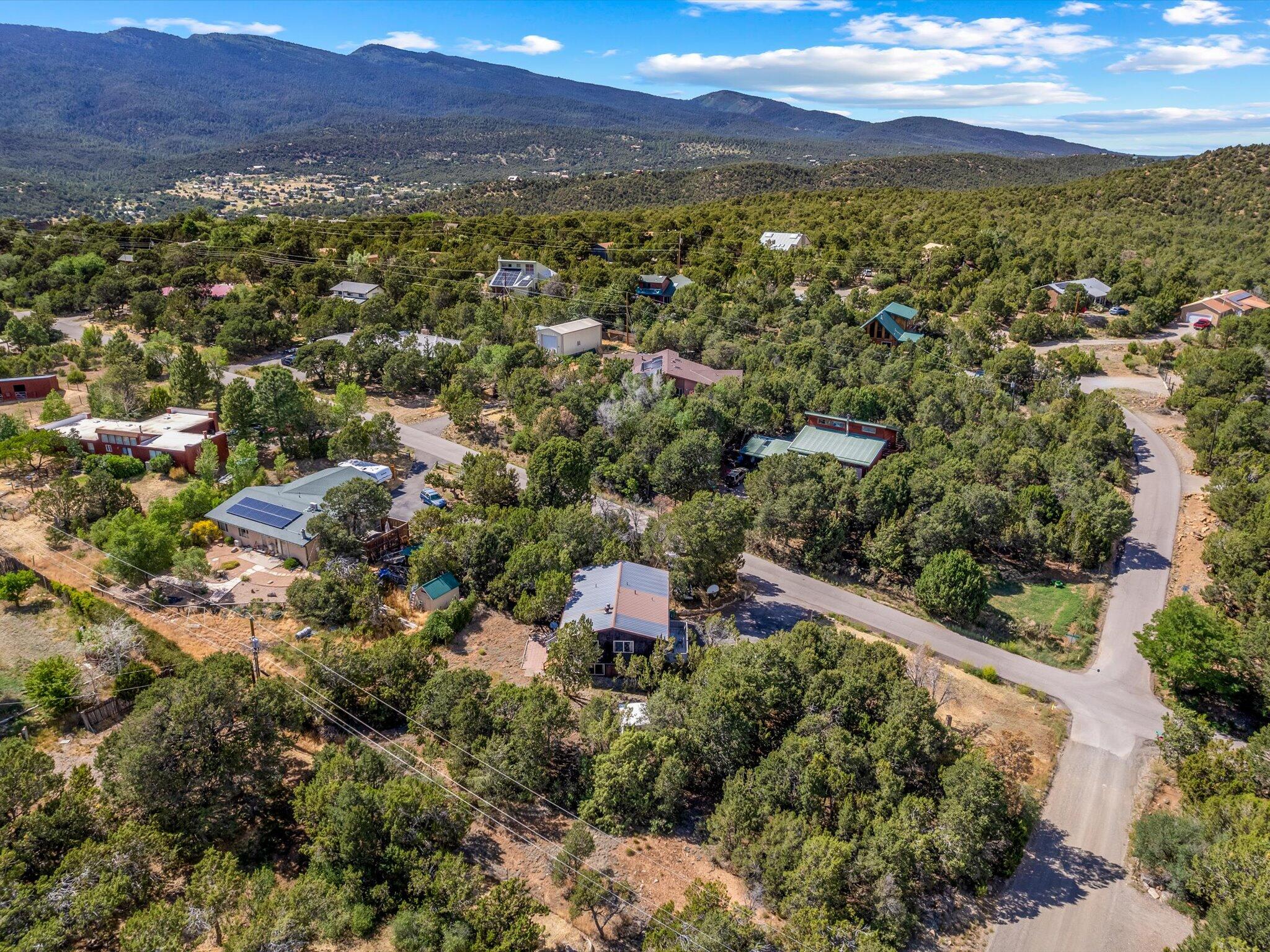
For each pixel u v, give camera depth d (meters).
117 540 63.94
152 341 127.81
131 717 44.59
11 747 45.19
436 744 51.28
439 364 121.75
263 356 138.25
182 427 98.00
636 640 60.53
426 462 98.44
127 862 38.47
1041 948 42.31
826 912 40.03
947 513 76.31
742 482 96.31
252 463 86.56
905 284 171.75
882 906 41.31
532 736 48.50
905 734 48.81
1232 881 41.38
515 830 46.91
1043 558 81.19
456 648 63.38
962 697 61.28
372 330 126.88
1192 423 106.88
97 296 152.12
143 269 168.12
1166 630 61.62
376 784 45.47
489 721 50.69
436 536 71.44
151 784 41.69
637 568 69.50
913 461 87.44
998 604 74.88
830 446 96.31
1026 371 121.50
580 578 69.00
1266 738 49.97
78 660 56.22
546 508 77.69
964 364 129.62
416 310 149.12
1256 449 98.81
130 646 55.41
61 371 126.19
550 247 198.00
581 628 57.78
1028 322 143.38
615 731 50.38
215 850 40.22
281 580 70.06
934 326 141.88
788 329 137.12
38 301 152.25
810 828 44.12
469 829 46.12
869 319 140.12
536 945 37.94
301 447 98.00
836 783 46.19
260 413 96.25
